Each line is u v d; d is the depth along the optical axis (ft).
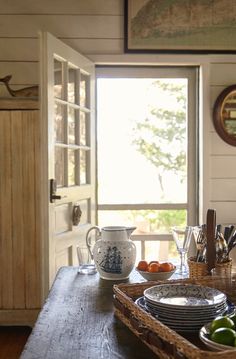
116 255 5.71
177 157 11.95
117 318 4.37
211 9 11.05
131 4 11.01
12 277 9.81
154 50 11.10
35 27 11.00
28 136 9.67
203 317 3.82
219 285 4.79
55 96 9.76
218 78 11.21
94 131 11.34
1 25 10.95
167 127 11.98
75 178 10.62
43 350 3.59
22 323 9.86
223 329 3.32
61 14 11.05
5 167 9.73
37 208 9.73
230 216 11.33
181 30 11.09
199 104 11.48
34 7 11.00
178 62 11.18
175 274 5.98
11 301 9.82
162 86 11.88
